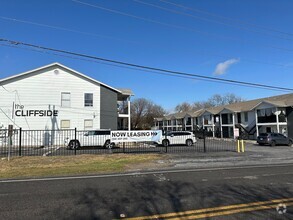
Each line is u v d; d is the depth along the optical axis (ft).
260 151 75.92
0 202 22.31
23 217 18.40
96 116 108.37
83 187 28.19
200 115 209.46
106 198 23.35
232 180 31.71
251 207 20.26
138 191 26.00
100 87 110.22
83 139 83.61
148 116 298.97
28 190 26.96
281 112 134.51
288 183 29.71
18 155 62.13
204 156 57.93
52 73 104.68
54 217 18.35
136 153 64.80
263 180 31.60
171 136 99.19
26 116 101.09
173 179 32.68
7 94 100.17
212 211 19.36
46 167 43.11
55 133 103.30
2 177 35.17
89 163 47.65
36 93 102.58
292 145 108.37
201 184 29.32
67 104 105.60
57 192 25.93
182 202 21.84
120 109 164.04
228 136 174.40
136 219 17.83
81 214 18.95
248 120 159.94
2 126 98.78
